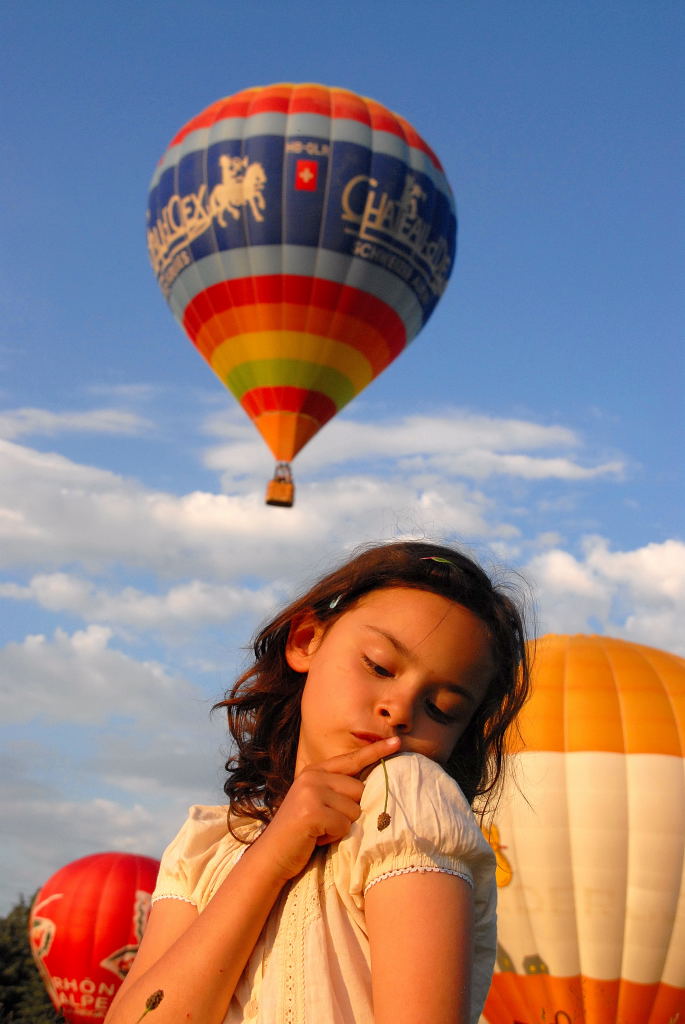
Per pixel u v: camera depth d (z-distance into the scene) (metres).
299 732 2.22
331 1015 1.65
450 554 2.02
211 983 1.72
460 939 1.60
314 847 1.79
